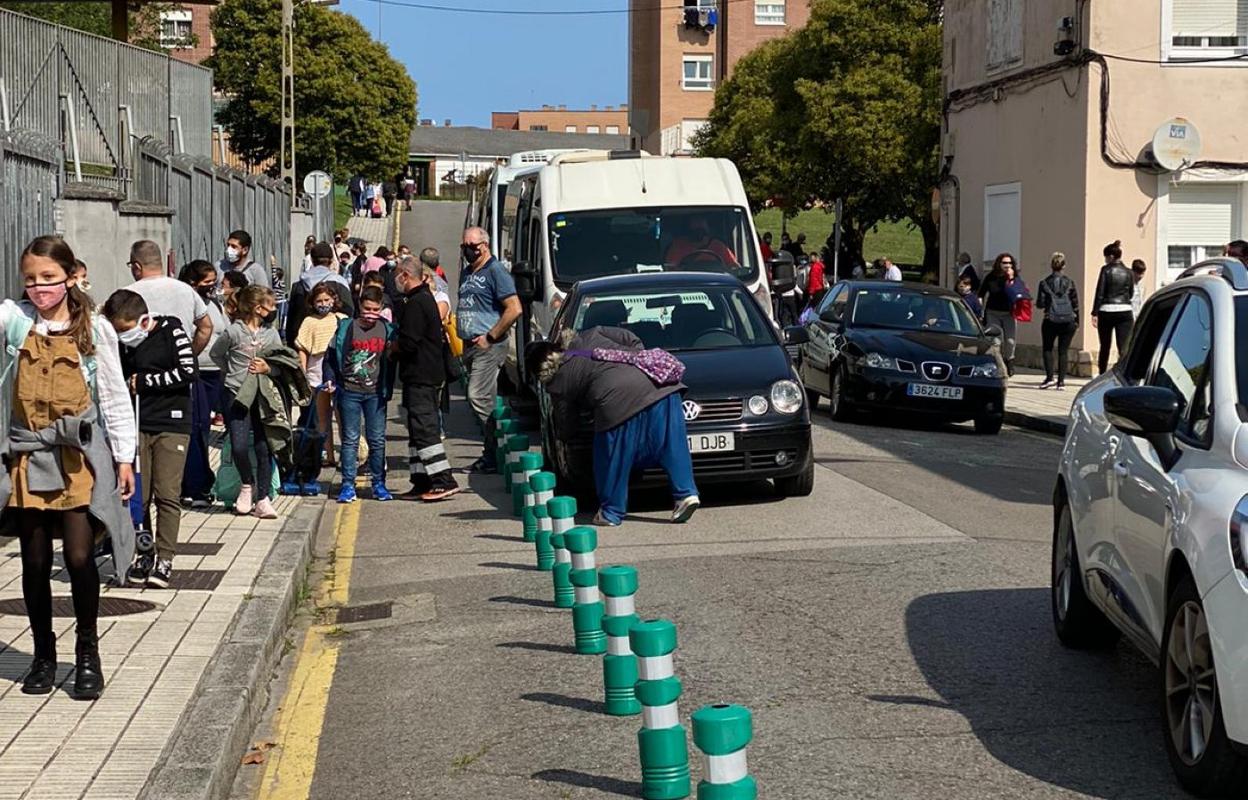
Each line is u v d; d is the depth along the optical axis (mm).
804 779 5887
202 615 8430
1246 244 17547
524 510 11594
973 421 20234
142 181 20578
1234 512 5406
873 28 46875
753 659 7750
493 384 15047
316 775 6273
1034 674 7395
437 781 6090
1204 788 5496
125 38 24125
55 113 19531
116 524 6766
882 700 6977
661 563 10312
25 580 6766
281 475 13469
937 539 11047
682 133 75375
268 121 63812
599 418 11656
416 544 11578
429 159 123375
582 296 14094
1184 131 25453
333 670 8023
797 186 48656
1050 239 27500
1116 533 6766
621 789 5867
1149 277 26078
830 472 14898
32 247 6645
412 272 13477
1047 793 5691
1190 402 6410
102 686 6766
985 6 30531
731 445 12344
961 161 32031
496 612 9180
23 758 5879
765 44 58281
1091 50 25688
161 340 9141
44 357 6637
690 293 14047
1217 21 25750
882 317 20453
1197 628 5590
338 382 13469
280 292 24953
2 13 18359
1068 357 26688
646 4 80312
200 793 5473
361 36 65250
